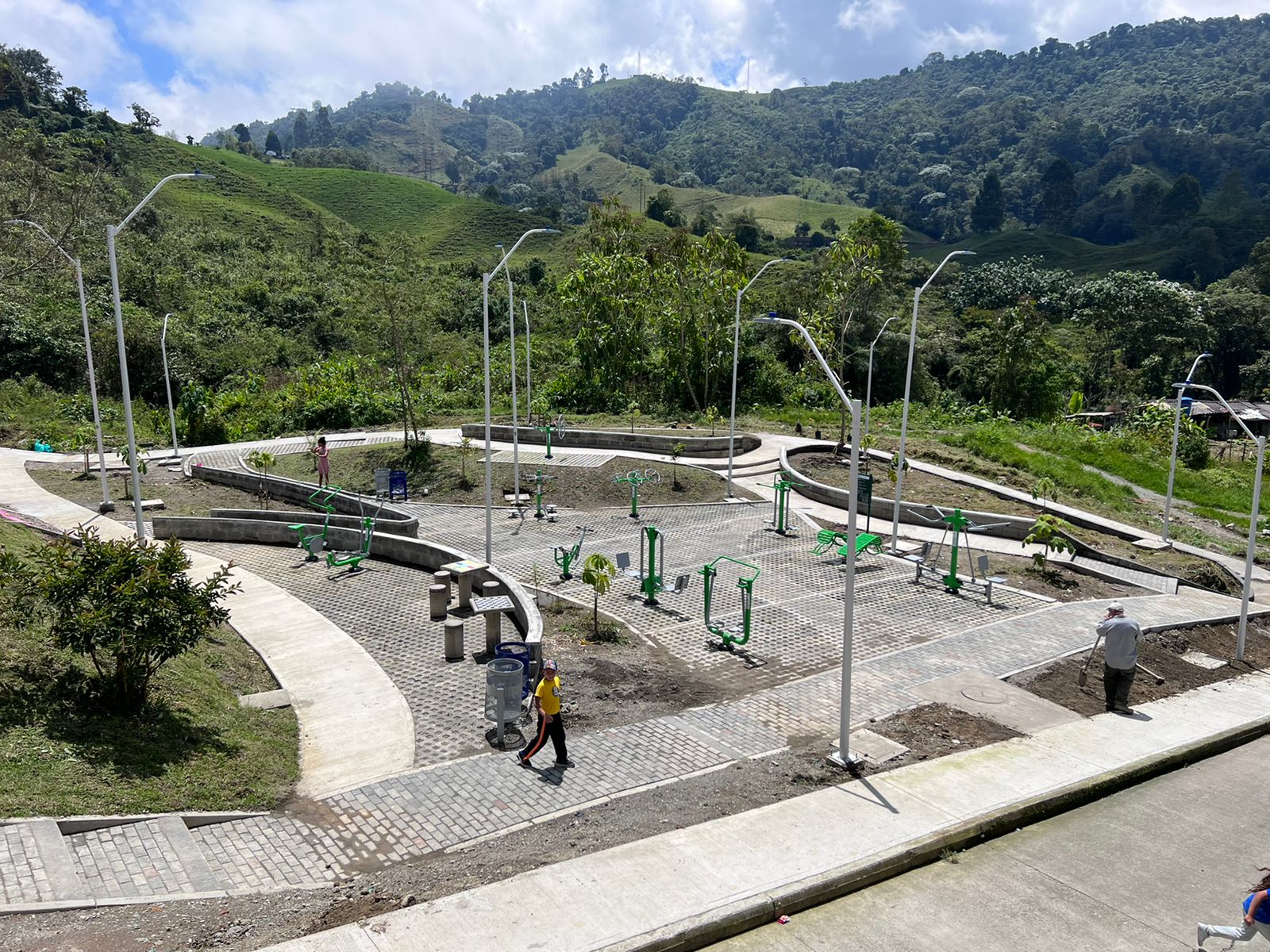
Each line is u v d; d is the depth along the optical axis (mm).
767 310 57438
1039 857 8805
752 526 23672
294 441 37062
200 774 9391
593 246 54062
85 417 39938
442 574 16266
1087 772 10547
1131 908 7844
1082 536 24016
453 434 37219
